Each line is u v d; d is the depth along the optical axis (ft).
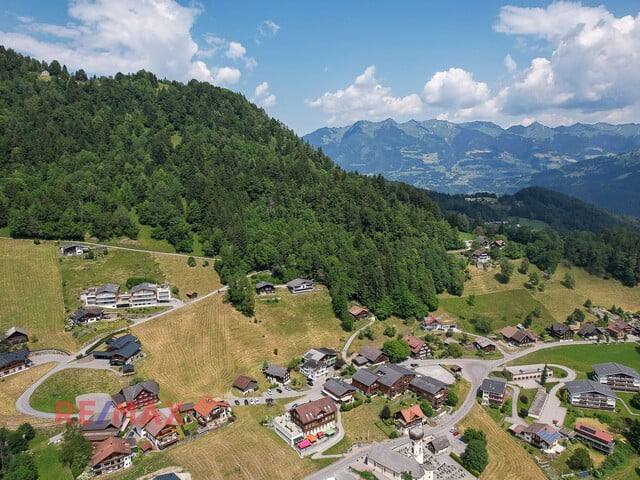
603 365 590.96
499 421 482.28
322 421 439.22
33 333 548.72
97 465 363.76
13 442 378.53
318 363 542.57
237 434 423.23
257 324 625.41
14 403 442.91
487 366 608.60
